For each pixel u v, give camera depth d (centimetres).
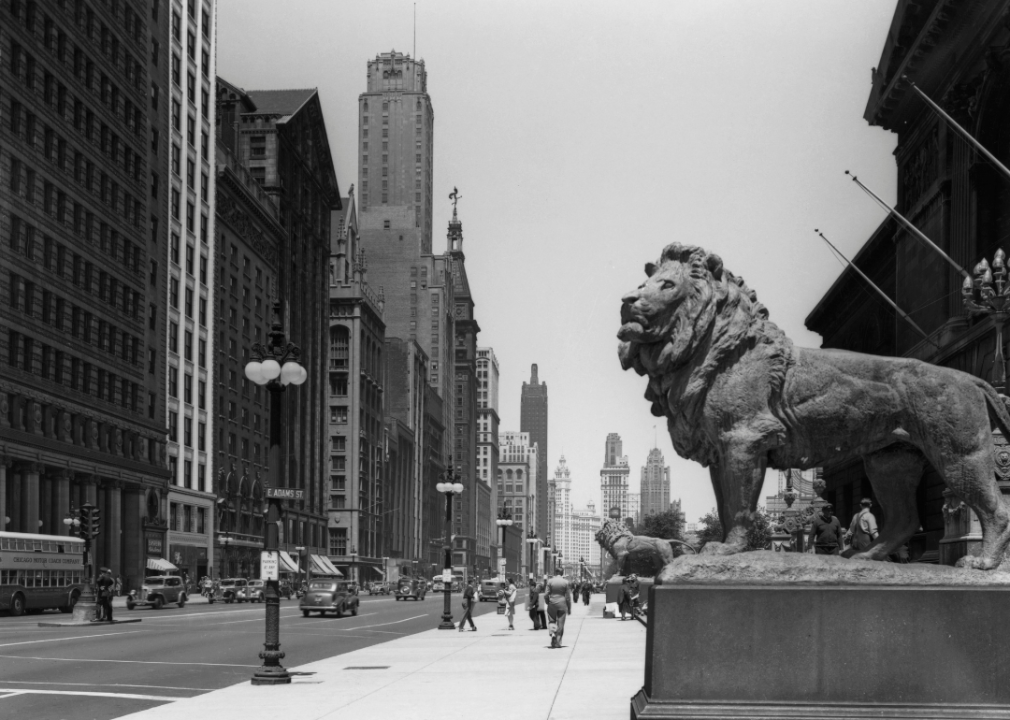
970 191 3531
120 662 2216
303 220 12562
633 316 822
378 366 16050
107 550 6938
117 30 7212
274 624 1684
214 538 9081
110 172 7075
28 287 5981
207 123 9156
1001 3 3225
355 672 1823
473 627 3431
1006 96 3412
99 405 6819
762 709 773
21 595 4550
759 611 787
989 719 760
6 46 5700
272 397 1798
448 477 3653
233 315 9938
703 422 827
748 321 829
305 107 12656
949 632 779
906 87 3912
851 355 837
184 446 8519
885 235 4644
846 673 779
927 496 2964
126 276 7325
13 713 1367
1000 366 1962
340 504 14225
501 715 1123
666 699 785
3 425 5619
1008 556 809
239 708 1306
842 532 2014
